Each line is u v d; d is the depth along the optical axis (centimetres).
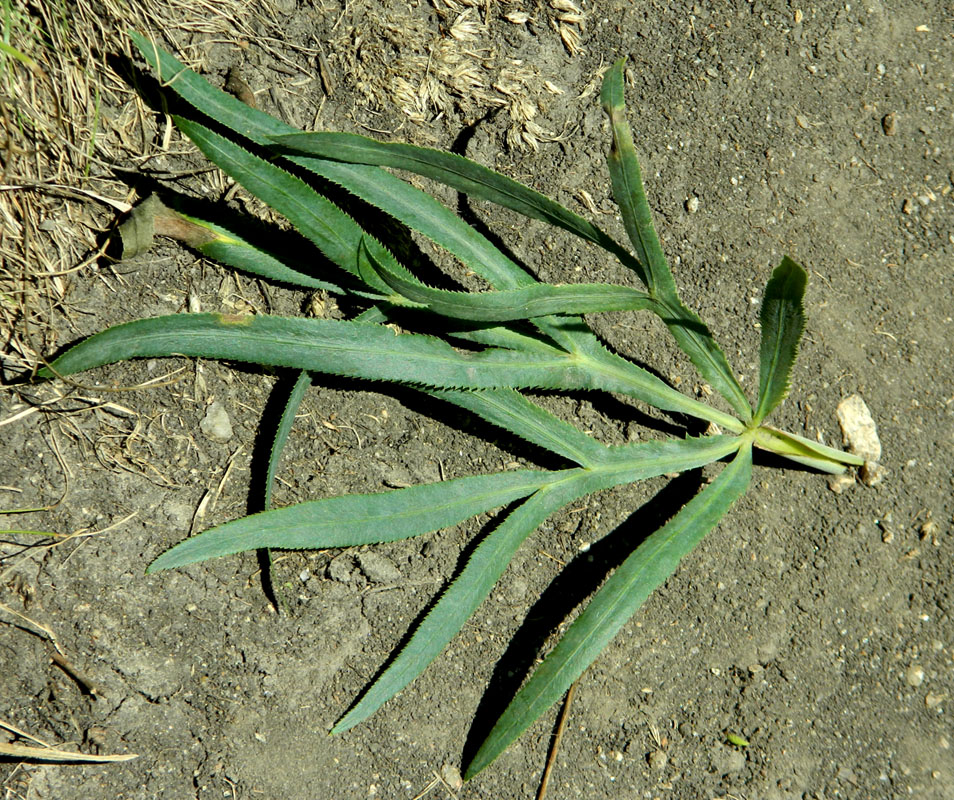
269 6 76
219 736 75
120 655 74
